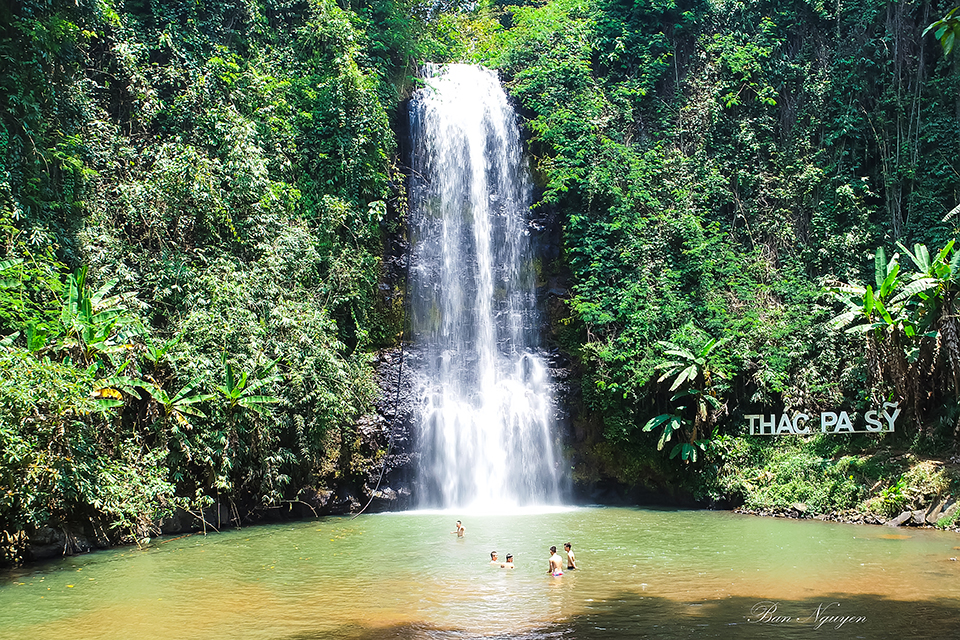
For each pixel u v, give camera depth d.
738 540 14.66
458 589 10.81
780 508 18.27
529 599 10.16
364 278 21.88
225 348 17.67
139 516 15.18
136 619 9.43
